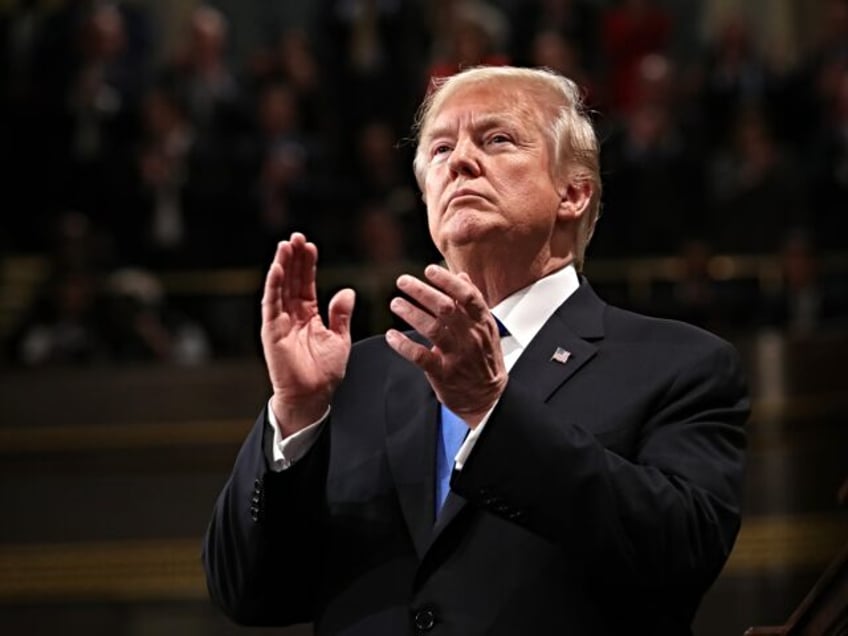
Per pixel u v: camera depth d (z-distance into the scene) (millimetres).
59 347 20562
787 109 25688
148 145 23625
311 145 24047
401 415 6496
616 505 5680
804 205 23062
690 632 6250
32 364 20156
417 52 26250
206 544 6441
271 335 6078
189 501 18750
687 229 23281
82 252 21328
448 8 26250
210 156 23422
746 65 26031
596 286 22391
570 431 5750
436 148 6699
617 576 5727
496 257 6531
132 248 23188
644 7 26766
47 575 18594
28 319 21047
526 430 5672
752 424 18562
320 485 6301
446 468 6285
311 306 6191
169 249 22922
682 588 5918
